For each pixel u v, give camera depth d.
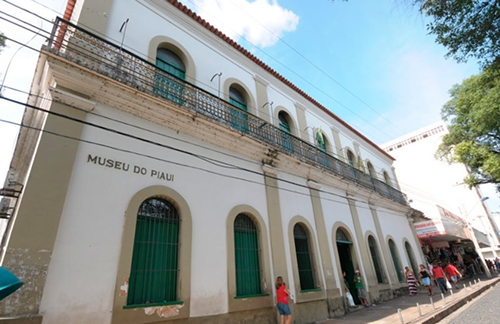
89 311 4.91
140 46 7.90
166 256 6.41
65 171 5.40
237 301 7.07
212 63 10.05
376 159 20.14
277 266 8.54
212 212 7.53
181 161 7.38
